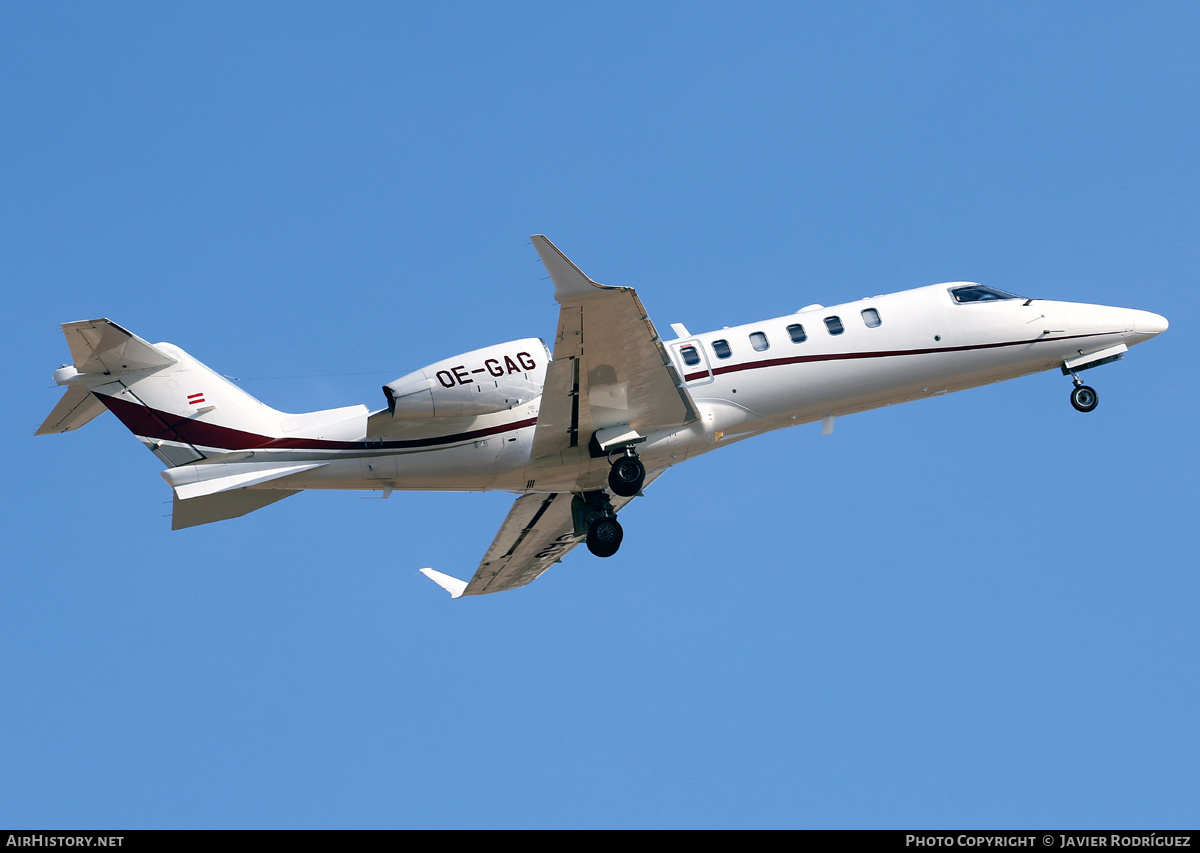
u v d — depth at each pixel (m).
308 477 54.16
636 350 49.00
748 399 57.81
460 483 55.88
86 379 51.38
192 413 52.84
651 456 56.62
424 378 51.28
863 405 60.88
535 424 54.16
